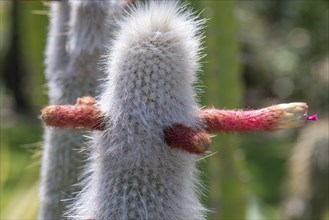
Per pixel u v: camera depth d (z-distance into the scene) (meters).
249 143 4.32
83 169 0.89
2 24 6.41
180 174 0.78
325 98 3.94
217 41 1.22
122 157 0.77
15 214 1.33
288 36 3.99
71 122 0.76
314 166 1.87
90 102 0.78
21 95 5.42
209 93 1.21
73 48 0.91
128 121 0.76
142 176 0.77
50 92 0.95
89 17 0.90
